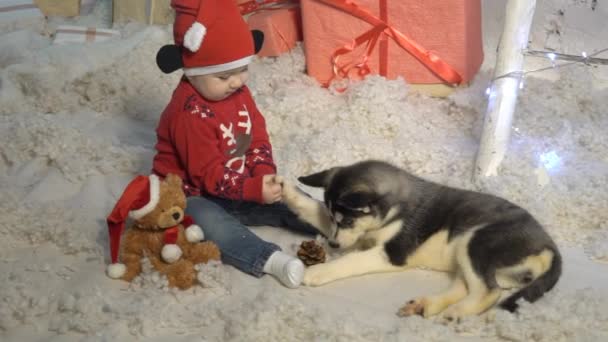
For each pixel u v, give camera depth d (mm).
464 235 1998
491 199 2051
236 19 2141
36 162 2615
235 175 2152
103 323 1909
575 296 1963
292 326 1886
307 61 3004
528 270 1939
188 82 2215
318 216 2203
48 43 3354
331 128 2736
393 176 2094
